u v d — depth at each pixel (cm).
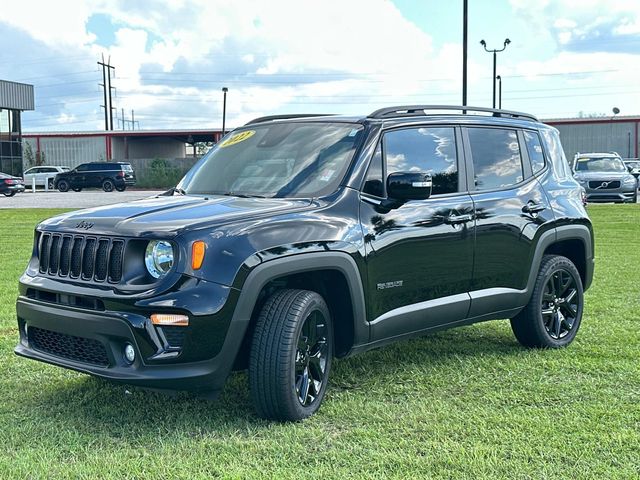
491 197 529
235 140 537
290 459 358
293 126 516
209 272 376
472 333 638
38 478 335
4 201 2923
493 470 343
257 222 400
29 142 5725
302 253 403
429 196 462
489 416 417
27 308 418
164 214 408
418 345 590
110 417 420
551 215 571
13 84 4497
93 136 5678
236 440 381
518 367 521
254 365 397
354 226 435
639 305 738
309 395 421
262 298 418
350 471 343
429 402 444
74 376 502
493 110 570
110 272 387
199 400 450
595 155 2452
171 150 6259
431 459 356
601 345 584
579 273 623
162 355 371
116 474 340
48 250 420
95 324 381
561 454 362
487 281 523
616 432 390
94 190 4494
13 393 465
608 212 1917
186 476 338
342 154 465
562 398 450
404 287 464
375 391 466
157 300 369
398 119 493
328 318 430
